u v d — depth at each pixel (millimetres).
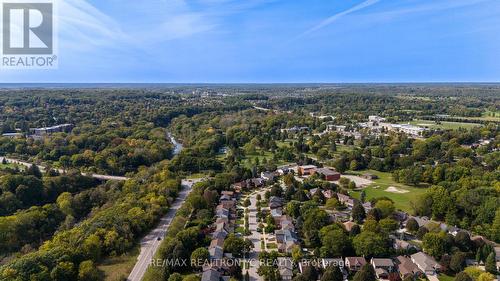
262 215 166000
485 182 185500
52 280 109188
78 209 186000
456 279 110625
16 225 149625
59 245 128875
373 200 174875
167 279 115188
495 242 141125
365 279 110188
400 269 119625
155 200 172875
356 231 139000
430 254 126312
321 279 110812
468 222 152625
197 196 172625
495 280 111188
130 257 132250
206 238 136375
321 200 185125
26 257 116500
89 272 115625
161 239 146625
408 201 191000
